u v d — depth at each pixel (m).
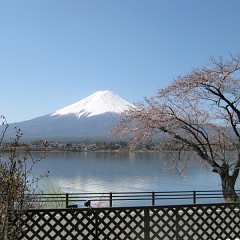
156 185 46.09
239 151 16.91
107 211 5.71
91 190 41.16
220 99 17.95
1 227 4.81
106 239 5.68
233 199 14.92
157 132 19.08
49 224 5.50
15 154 5.08
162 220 5.86
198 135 18.53
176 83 18.45
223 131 18.38
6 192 4.85
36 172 63.34
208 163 17.88
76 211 5.59
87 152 178.50
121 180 53.44
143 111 19.02
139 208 5.77
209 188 41.72
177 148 18.70
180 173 19.36
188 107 18.67
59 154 160.62
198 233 6.03
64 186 45.06
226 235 6.14
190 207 5.98
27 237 5.41
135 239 5.75
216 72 17.89
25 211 5.22
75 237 5.59
